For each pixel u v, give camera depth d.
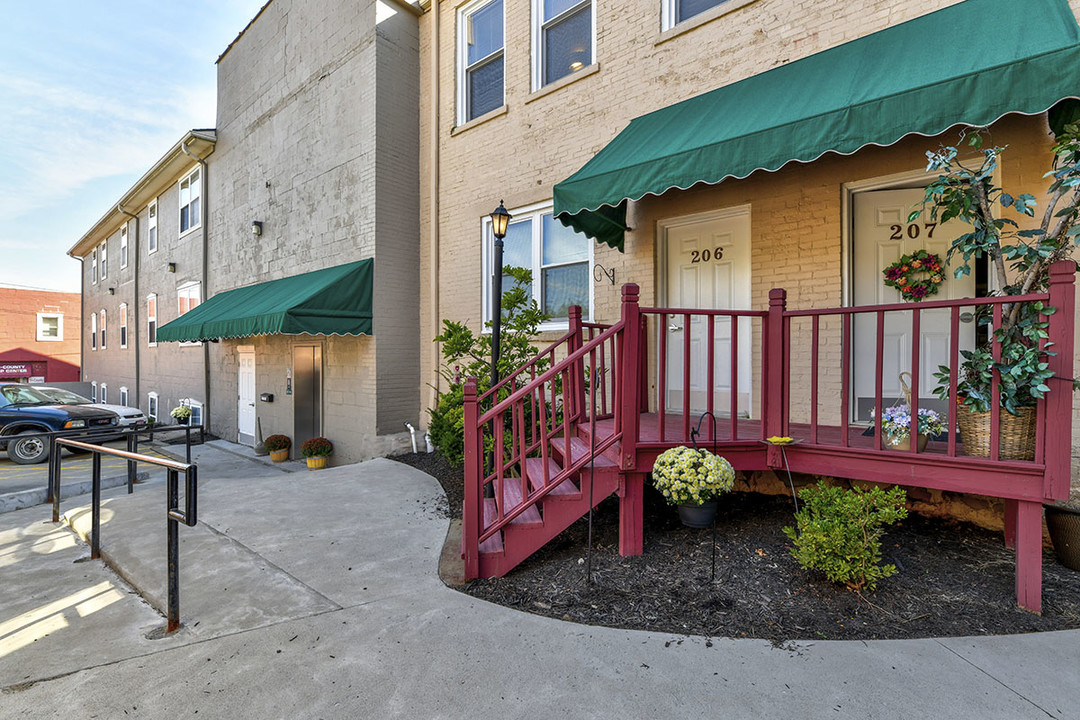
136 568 3.85
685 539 3.93
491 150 7.54
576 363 4.82
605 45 6.22
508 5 7.30
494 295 5.38
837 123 3.41
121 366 18.58
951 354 3.05
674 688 2.31
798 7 4.80
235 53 11.98
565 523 3.70
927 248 4.41
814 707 2.17
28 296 26.33
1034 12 3.24
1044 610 2.88
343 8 8.81
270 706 2.26
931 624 2.77
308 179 9.68
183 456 10.62
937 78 3.13
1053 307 2.76
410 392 8.65
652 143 4.68
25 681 2.46
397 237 8.50
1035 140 3.77
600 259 6.29
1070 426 2.72
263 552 4.14
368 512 5.22
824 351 4.70
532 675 2.44
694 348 5.66
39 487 7.15
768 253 5.01
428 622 2.97
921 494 4.22
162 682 2.44
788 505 4.54
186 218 14.40
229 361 12.41
